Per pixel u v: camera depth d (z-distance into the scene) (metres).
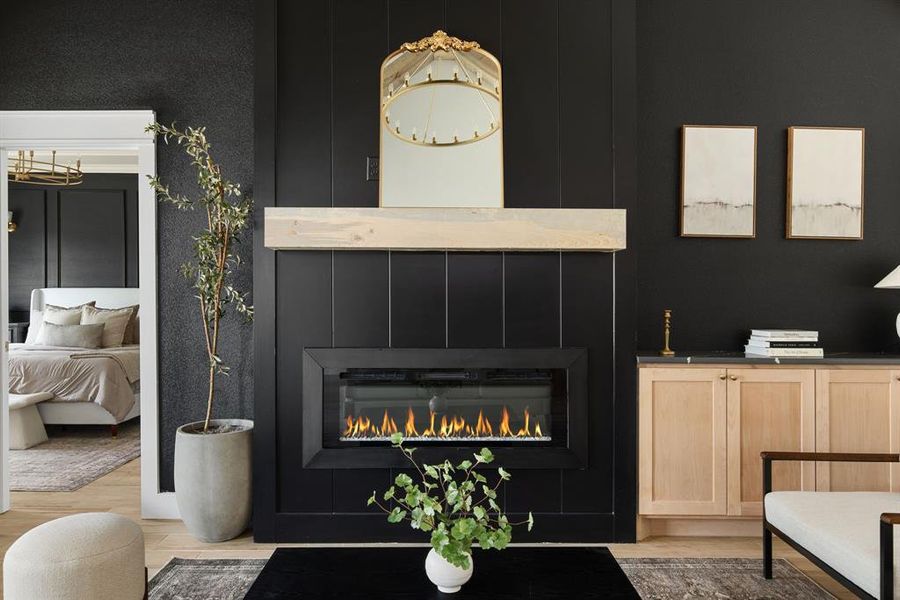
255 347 3.12
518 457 3.10
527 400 3.17
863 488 3.12
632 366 3.14
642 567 2.84
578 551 2.10
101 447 5.13
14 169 6.77
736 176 3.63
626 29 3.16
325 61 3.13
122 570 1.95
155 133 3.50
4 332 3.67
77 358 5.46
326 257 3.14
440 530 1.77
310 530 3.12
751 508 3.11
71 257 7.27
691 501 3.12
